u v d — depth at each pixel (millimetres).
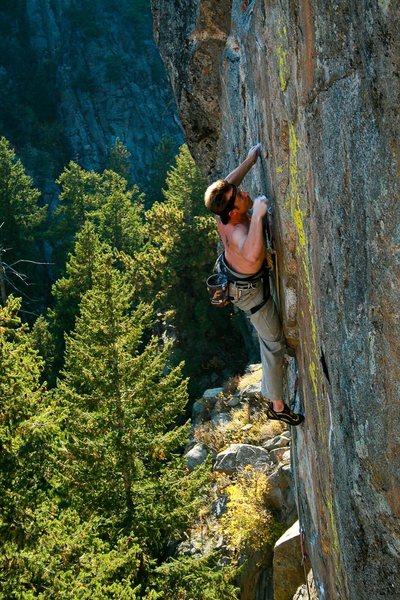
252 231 4395
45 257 61781
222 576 14273
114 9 98438
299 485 6254
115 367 15430
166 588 14219
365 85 2904
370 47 2779
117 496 15141
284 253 4590
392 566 3453
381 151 2814
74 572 11414
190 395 32531
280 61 4262
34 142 88000
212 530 17562
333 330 3625
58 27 96000
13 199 50938
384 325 2990
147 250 38500
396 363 2953
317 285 3902
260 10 4781
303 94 3799
